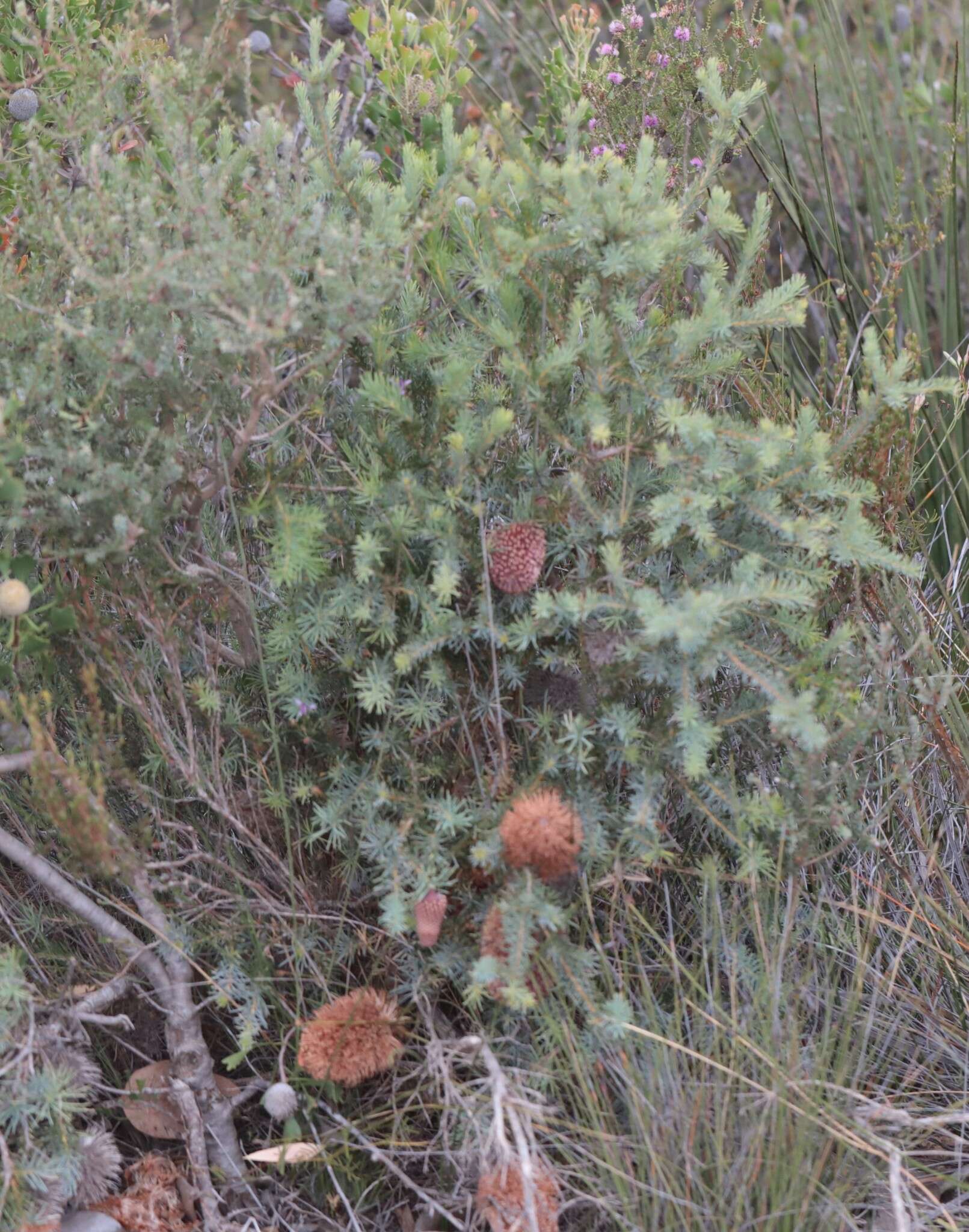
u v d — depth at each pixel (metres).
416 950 1.18
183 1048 1.15
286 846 1.25
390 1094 1.17
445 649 1.22
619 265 1.15
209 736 1.25
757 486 1.19
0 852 1.11
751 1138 1.08
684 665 1.14
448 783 1.23
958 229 1.93
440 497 1.19
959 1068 1.24
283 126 1.22
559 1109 1.11
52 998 1.15
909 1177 1.09
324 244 1.11
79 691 1.25
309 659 1.21
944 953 1.27
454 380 1.15
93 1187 1.10
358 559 1.14
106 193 1.12
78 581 1.19
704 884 1.23
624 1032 1.11
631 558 1.24
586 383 1.22
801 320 1.21
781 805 1.17
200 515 1.22
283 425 1.19
